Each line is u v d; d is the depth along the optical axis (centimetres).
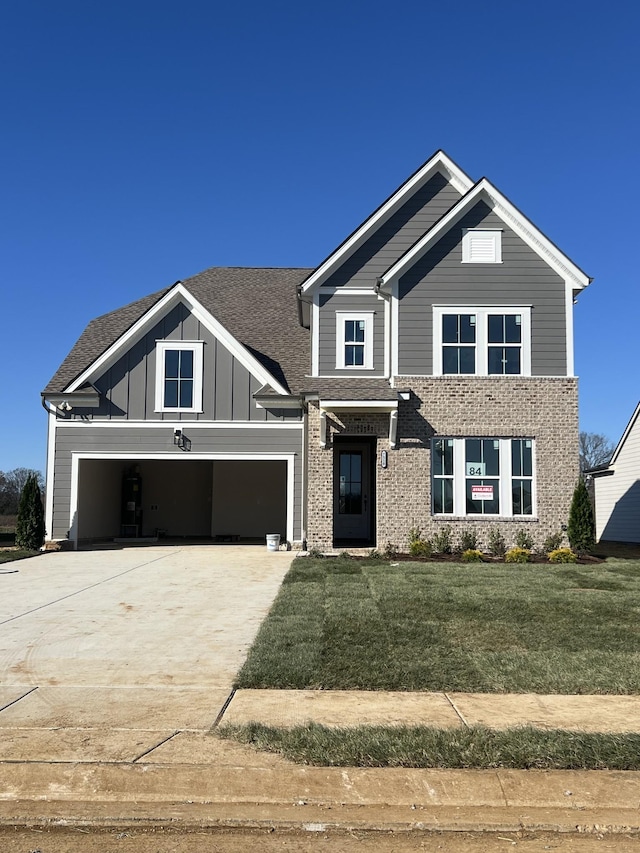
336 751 535
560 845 449
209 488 2484
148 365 2009
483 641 868
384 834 464
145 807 491
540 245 1881
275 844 450
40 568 1586
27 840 455
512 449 1858
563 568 1520
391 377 1877
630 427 2739
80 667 780
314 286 1988
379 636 884
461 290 1881
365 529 2153
